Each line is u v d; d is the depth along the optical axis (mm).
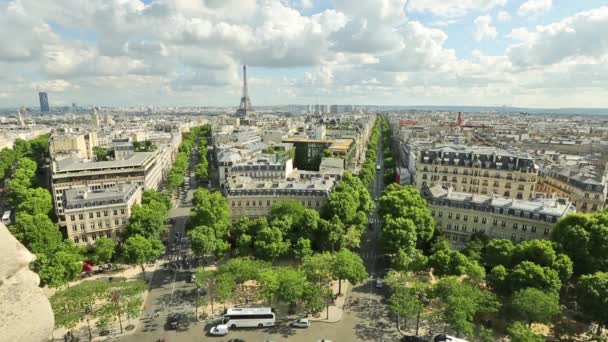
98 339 150625
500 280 163250
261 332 156125
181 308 174125
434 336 152875
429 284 175500
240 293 186500
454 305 142125
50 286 173750
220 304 177250
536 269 156750
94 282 161250
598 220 182625
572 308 167000
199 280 169750
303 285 164000
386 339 152000
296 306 175250
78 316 144500
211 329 154625
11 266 26969
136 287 160625
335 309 173375
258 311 160750
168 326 159875
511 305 147750
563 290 173875
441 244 199875
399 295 156500
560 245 179875
